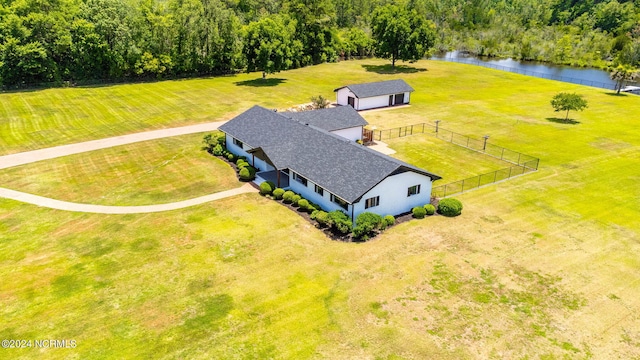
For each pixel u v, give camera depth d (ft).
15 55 223.30
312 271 79.92
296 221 98.48
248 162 132.36
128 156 140.15
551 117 189.78
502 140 158.71
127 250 86.74
